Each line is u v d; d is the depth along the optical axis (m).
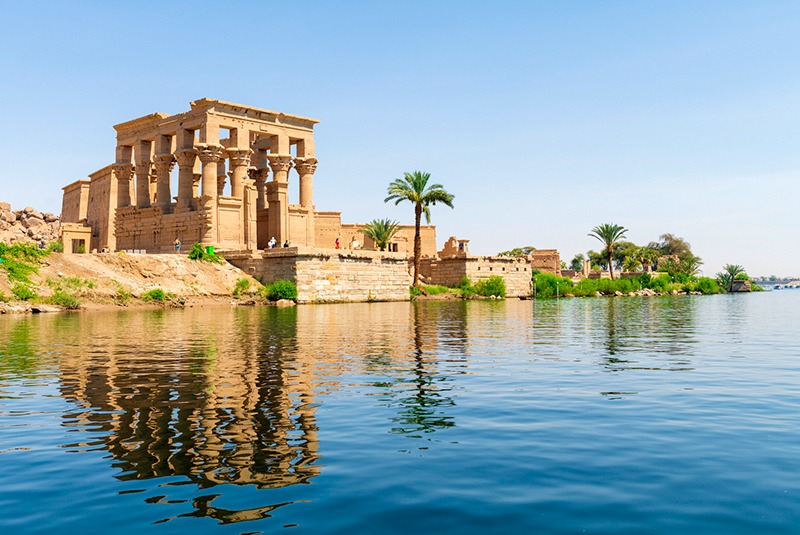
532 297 83.56
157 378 13.98
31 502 6.63
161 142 69.31
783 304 65.56
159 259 55.19
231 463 7.87
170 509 6.43
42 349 19.56
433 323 31.75
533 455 8.16
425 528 5.94
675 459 7.96
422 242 98.00
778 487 6.94
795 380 13.96
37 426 9.72
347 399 11.70
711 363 16.80
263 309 46.84
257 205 73.88
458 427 9.63
